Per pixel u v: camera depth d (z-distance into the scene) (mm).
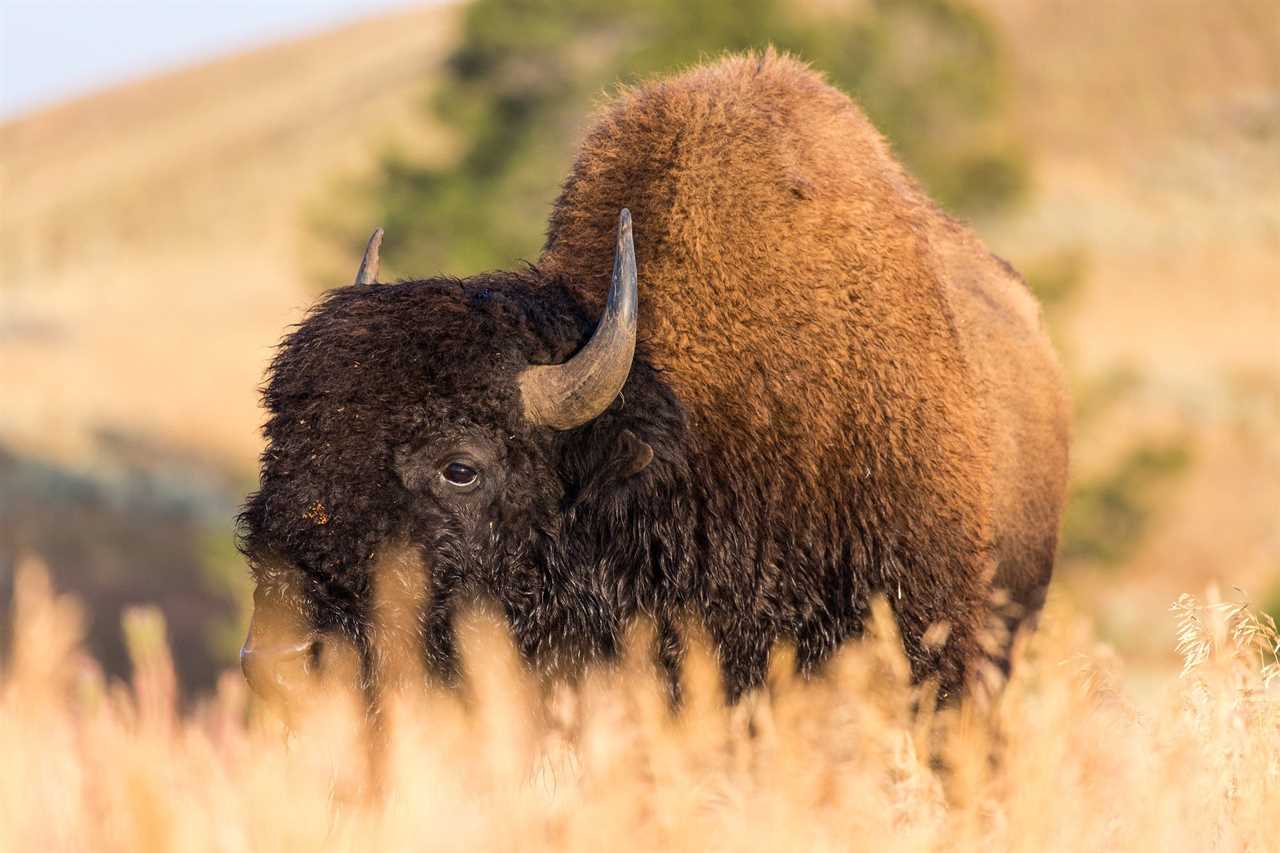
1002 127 58375
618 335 16234
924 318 18578
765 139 18469
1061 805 14578
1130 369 61312
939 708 17562
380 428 15828
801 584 17344
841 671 16828
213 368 157250
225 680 19875
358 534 15656
